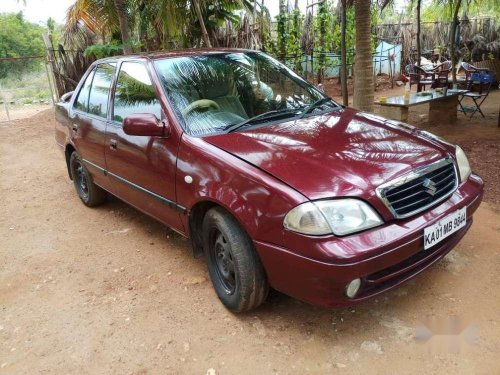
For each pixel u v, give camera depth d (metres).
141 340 2.82
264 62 4.02
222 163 2.78
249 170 2.62
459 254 3.48
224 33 10.15
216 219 2.83
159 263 3.76
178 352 2.69
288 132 3.06
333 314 2.92
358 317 2.87
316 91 3.94
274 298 3.13
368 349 2.60
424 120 8.73
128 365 2.62
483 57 15.30
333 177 2.48
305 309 2.99
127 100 3.81
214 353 2.66
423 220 2.53
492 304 2.89
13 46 26.70
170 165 3.18
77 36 11.35
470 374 2.37
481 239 3.69
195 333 2.85
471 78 9.45
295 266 2.40
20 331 3.01
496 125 7.72
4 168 7.27
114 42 9.57
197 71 3.61
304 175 2.50
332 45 13.18
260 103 3.55
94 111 4.37
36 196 5.73
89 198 5.00
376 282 2.41
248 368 2.53
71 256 4.01
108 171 4.16
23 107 16.52
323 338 2.71
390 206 2.45
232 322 2.92
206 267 3.63
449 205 2.71
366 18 5.89
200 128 3.17
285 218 2.40
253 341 2.73
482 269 3.27
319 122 3.26
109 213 4.94
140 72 3.71
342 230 2.32
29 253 4.14
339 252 2.26
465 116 8.73
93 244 4.21
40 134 9.71
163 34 8.86
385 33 16.72
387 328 2.75
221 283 3.06
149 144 3.39
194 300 3.19
